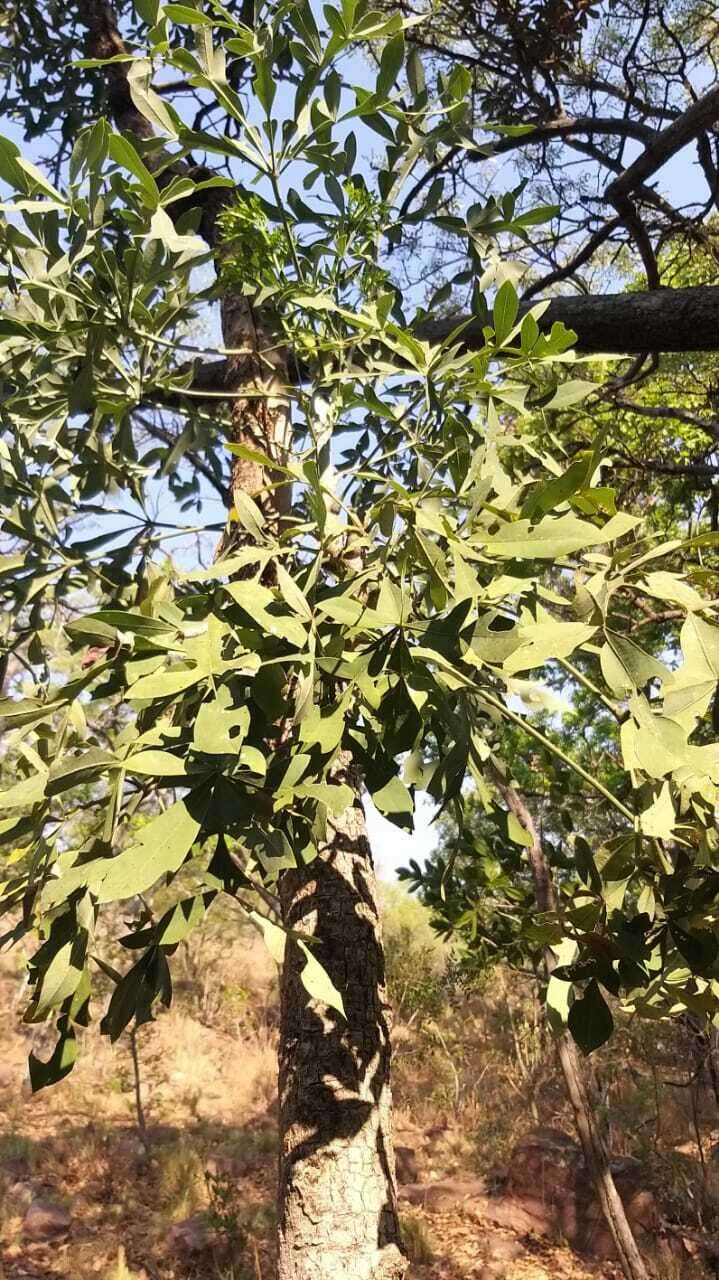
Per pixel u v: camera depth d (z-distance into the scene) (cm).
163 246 126
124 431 142
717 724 108
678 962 110
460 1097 784
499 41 306
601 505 100
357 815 164
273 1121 815
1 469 139
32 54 262
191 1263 516
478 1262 518
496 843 320
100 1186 648
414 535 99
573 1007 100
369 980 156
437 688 95
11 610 139
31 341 128
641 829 92
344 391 137
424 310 157
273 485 124
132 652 94
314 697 98
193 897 88
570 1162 573
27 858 104
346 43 124
